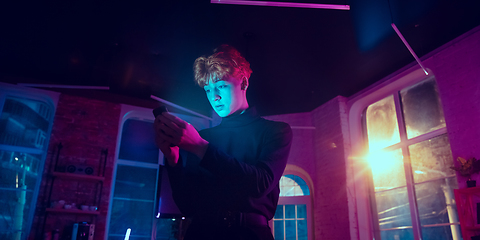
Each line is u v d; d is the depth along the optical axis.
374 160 5.44
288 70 5.04
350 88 5.63
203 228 0.82
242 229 0.81
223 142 0.97
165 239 5.97
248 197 0.82
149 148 6.40
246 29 4.11
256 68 5.00
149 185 6.20
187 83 5.60
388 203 5.08
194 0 3.64
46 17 4.02
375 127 5.54
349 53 4.58
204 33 4.22
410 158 4.86
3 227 4.94
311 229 6.04
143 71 5.23
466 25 4.07
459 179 3.97
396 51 4.56
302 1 3.56
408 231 4.68
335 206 5.52
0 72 5.35
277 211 6.46
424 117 4.76
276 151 0.86
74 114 5.68
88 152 5.59
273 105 6.30
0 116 5.32
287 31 4.12
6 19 4.07
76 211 5.10
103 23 4.11
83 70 5.26
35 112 5.63
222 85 1.00
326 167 5.89
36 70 5.29
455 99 4.21
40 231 4.96
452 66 4.31
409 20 3.91
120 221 5.73
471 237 3.49
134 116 6.32
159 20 4.02
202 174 0.88
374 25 4.00
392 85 5.14
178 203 0.93
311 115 6.50
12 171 5.24
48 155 5.31
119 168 6.02
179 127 0.71
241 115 1.02
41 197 5.09
